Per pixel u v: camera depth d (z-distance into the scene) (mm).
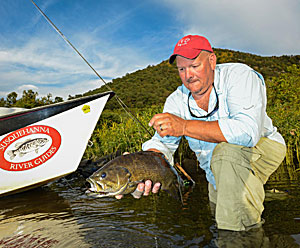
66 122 4809
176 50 2545
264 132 2721
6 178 4391
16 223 3104
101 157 6859
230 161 2482
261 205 2600
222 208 2512
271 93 10312
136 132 7113
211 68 2619
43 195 4418
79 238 2600
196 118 2945
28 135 4500
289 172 4887
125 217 3098
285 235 2348
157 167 2346
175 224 2797
